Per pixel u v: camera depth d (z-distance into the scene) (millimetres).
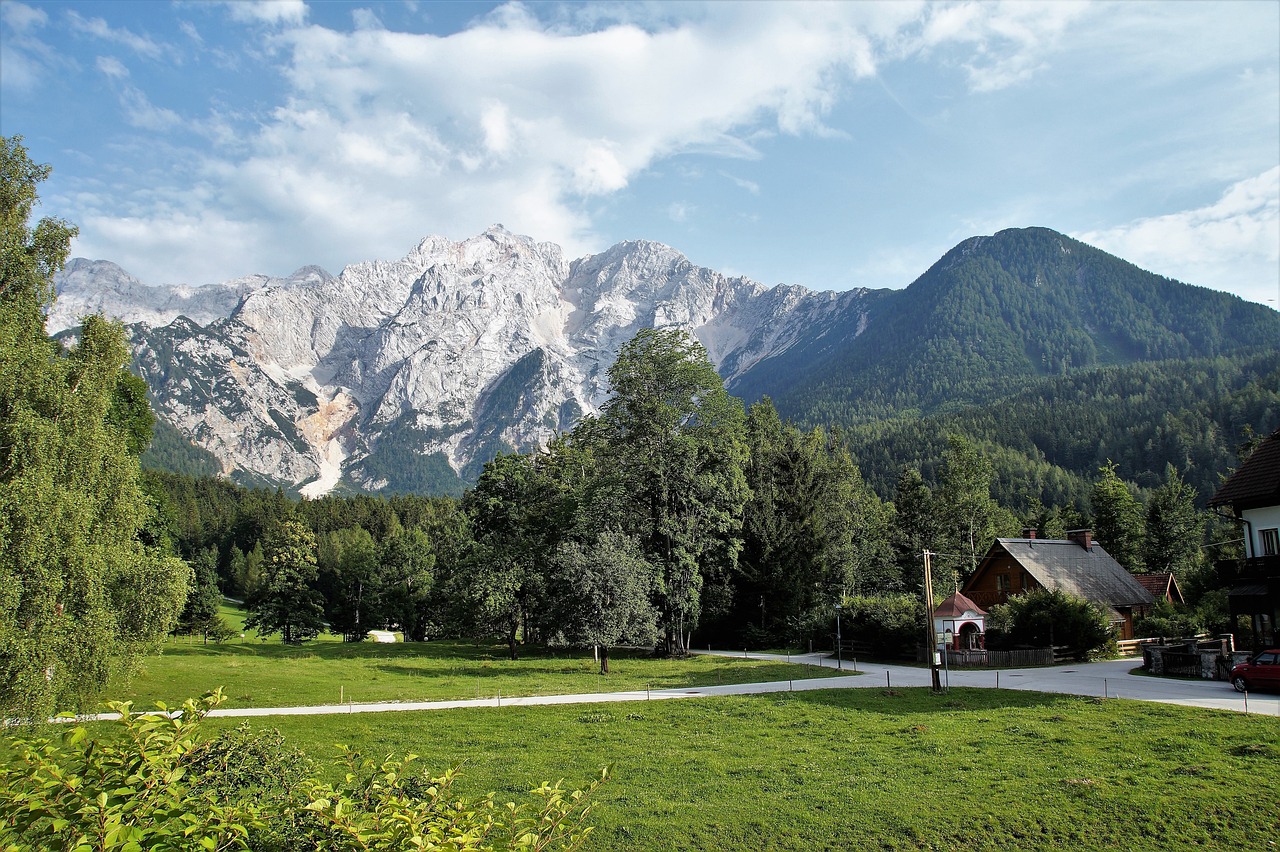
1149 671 39281
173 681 39125
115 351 27203
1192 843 15273
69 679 23375
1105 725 24656
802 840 16125
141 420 50781
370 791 9234
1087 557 63094
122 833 6125
